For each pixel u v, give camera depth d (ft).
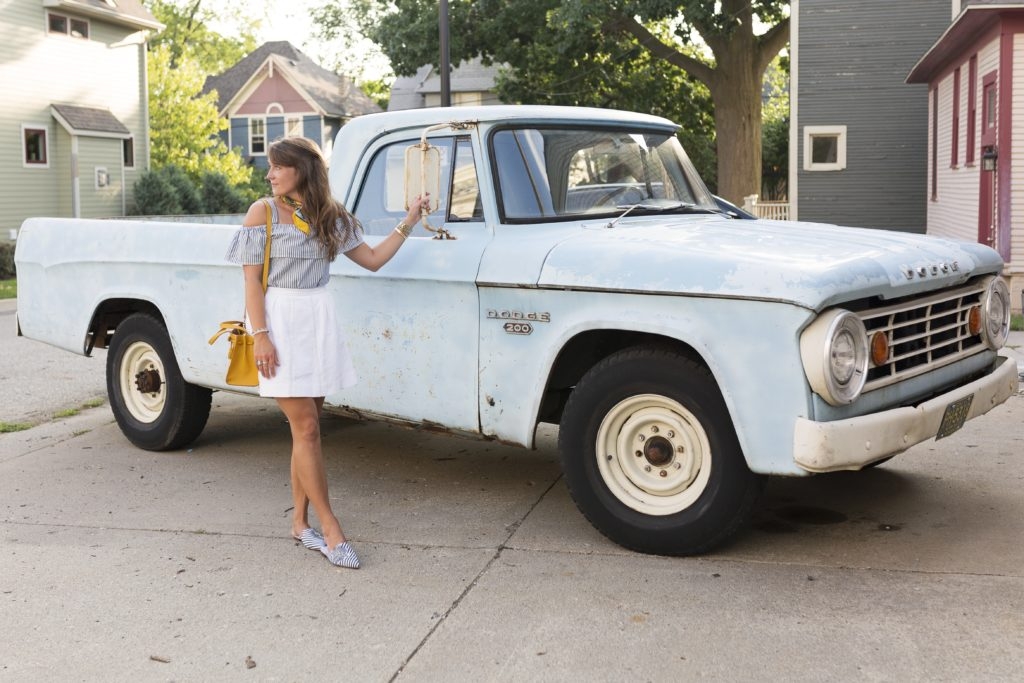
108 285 21.99
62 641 12.90
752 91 90.27
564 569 14.87
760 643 12.32
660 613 13.25
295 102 167.02
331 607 13.78
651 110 103.24
